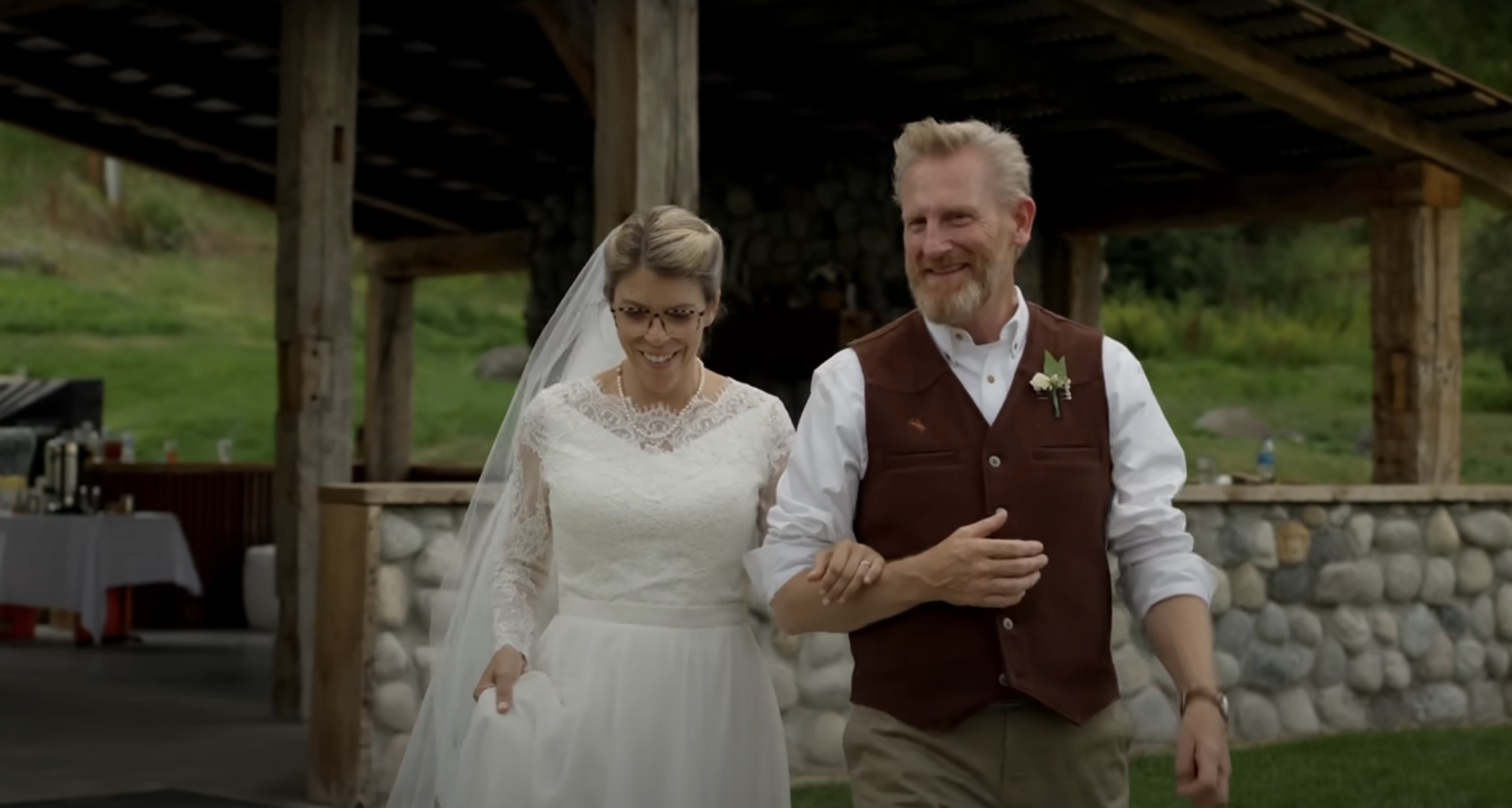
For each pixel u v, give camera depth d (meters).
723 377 3.65
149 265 31.89
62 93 12.76
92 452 13.07
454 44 11.34
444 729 3.76
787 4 10.38
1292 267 31.34
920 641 2.85
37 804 6.23
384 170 14.87
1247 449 25.92
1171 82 10.77
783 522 2.93
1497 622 8.90
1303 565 8.30
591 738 3.45
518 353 28.86
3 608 12.18
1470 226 30.33
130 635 12.05
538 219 14.58
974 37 10.39
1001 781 2.82
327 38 8.47
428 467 15.45
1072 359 2.93
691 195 7.64
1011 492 2.85
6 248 30.98
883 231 12.82
